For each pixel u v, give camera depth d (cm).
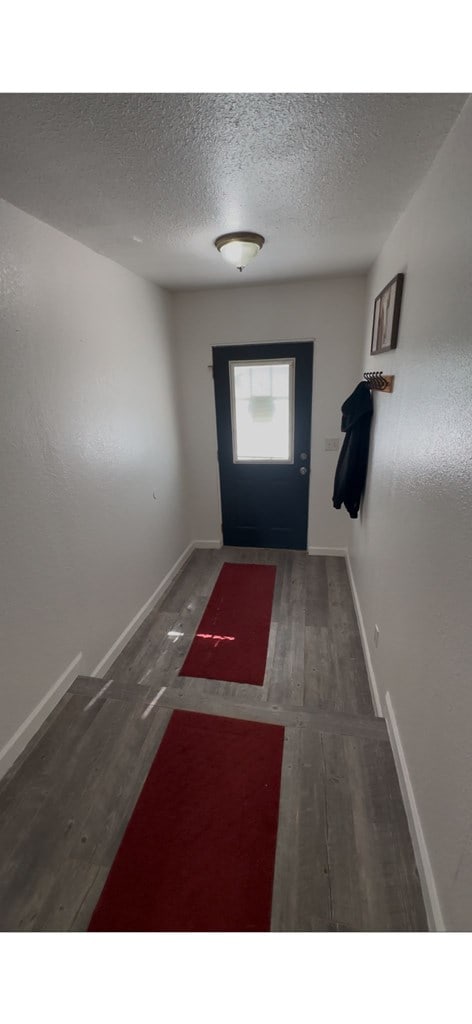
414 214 149
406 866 117
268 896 113
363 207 161
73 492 193
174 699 182
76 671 197
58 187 135
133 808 138
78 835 130
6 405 148
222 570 353
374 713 198
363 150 117
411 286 153
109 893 115
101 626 223
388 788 140
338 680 222
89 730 167
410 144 115
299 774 147
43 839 128
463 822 88
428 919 103
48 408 172
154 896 114
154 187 138
